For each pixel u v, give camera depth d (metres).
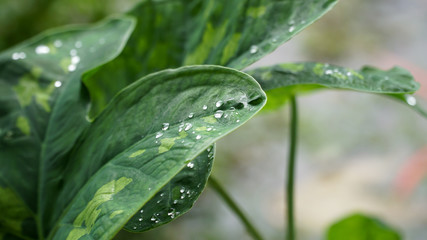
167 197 0.68
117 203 0.63
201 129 0.63
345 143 3.14
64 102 0.77
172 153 0.63
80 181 0.70
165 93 0.67
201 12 0.82
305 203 2.54
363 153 3.04
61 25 2.00
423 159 1.84
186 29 0.82
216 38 0.78
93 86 0.84
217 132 0.62
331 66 0.75
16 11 1.94
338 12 4.41
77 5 2.02
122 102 0.69
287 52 4.04
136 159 0.65
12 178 0.75
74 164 0.73
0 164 0.76
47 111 0.78
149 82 0.68
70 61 0.81
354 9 4.49
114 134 0.68
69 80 0.79
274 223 2.43
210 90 0.65
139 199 0.62
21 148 0.76
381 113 3.43
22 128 0.77
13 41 1.95
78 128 0.75
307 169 2.93
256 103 0.63
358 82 0.73
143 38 0.83
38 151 0.76
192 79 0.66
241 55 0.74
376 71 0.76
